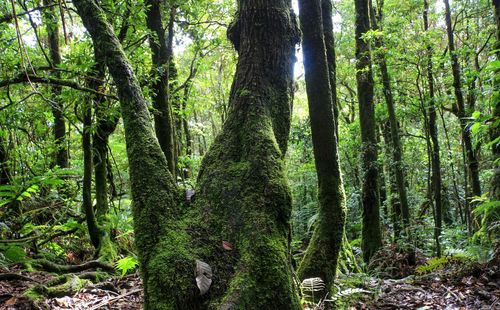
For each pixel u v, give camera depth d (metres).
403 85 12.47
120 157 9.91
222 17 11.12
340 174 4.59
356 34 9.97
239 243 2.90
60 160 9.62
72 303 4.57
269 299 2.72
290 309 2.75
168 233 2.91
